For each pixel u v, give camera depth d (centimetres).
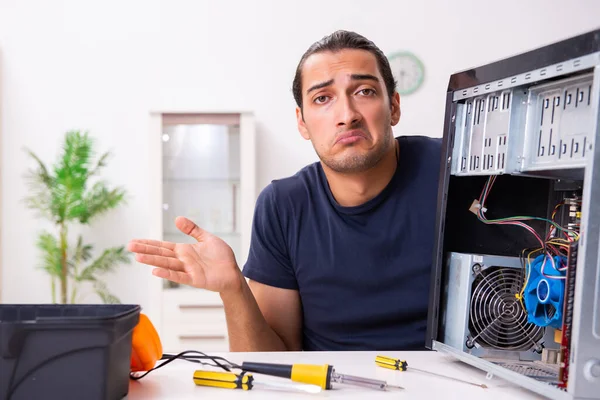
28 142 366
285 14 368
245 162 333
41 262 366
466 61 366
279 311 142
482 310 88
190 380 79
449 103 95
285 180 145
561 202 88
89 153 344
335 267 132
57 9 365
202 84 369
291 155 370
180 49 368
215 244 111
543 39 368
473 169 89
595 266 65
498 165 83
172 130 336
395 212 130
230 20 368
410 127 366
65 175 333
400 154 135
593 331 65
